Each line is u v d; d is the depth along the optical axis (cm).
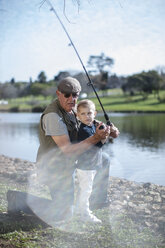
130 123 2119
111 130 319
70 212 304
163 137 1231
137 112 4228
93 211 328
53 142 294
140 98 6294
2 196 375
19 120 2816
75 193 374
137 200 367
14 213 314
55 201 305
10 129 1767
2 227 285
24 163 621
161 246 257
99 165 311
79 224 296
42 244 261
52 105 297
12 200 309
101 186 336
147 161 700
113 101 6097
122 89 6819
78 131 306
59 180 300
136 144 1018
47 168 301
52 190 305
